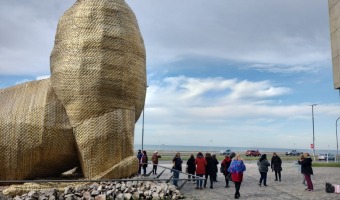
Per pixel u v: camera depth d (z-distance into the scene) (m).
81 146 12.94
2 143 12.48
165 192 12.19
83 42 13.47
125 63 13.91
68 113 13.17
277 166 18.98
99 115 13.24
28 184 12.02
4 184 12.85
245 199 12.63
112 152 13.14
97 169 12.86
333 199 12.74
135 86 14.33
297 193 14.22
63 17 14.13
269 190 15.09
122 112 13.67
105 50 13.56
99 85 13.30
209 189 15.35
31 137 12.60
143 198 11.74
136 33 14.66
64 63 13.43
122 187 12.05
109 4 13.95
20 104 13.00
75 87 13.21
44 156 12.89
